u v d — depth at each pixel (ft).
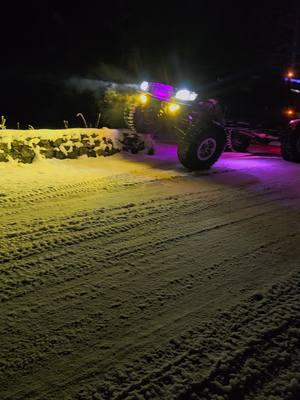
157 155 24.00
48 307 8.41
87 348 7.32
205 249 11.50
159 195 16.07
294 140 24.70
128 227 12.67
